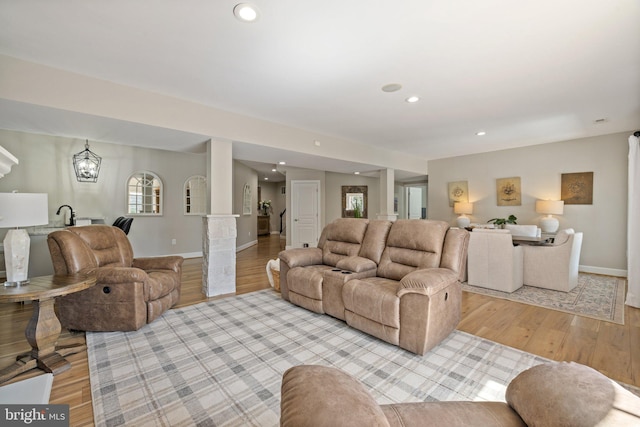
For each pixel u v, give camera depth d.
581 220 5.24
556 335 2.55
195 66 2.60
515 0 1.77
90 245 2.90
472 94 3.22
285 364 2.08
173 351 2.25
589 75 2.77
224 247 3.80
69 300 2.57
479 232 4.06
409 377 1.92
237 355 2.20
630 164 3.38
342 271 2.95
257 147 4.23
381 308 2.34
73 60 2.49
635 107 3.61
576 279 4.17
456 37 2.16
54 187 4.95
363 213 8.16
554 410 0.78
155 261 3.31
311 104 3.52
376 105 3.56
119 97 2.94
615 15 1.91
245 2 1.79
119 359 2.13
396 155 6.50
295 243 7.94
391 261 2.94
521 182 5.93
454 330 2.65
